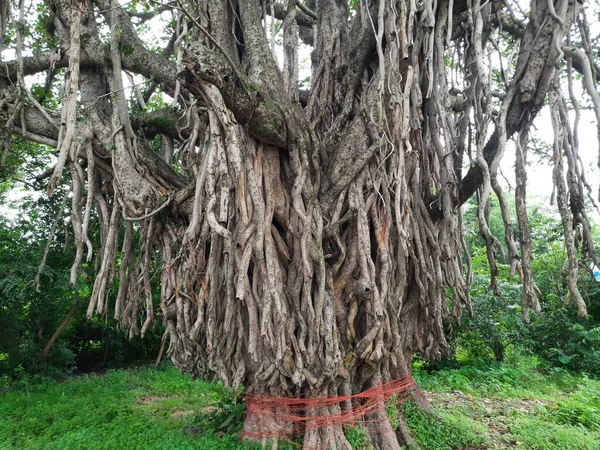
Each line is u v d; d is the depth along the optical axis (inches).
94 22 245.3
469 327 418.0
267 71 190.7
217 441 199.5
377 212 197.0
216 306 189.2
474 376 388.5
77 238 191.5
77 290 369.1
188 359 208.7
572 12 200.8
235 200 178.4
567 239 188.7
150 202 204.8
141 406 309.7
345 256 194.7
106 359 518.3
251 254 174.6
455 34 234.8
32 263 368.5
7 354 427.2
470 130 224.5
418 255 208.7
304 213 183.2
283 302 177.9
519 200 198.1
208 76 147.0
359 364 194.1
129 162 210.1
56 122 214.4
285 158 195.6
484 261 518.9
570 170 201.6
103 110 230.1
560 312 447.8
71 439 213.2
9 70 242.2
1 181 347.3
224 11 205.2
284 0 309.4
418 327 224.2
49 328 431.5
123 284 216.5
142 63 231.9
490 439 225.1
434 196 225.8
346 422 188.5
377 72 211.5
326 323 179.3
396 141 192.5
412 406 225.3
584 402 293.3
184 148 215.5
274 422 187.0
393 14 192.5
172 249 211.5
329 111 233.8
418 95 200.4
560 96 198.5
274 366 181.6
